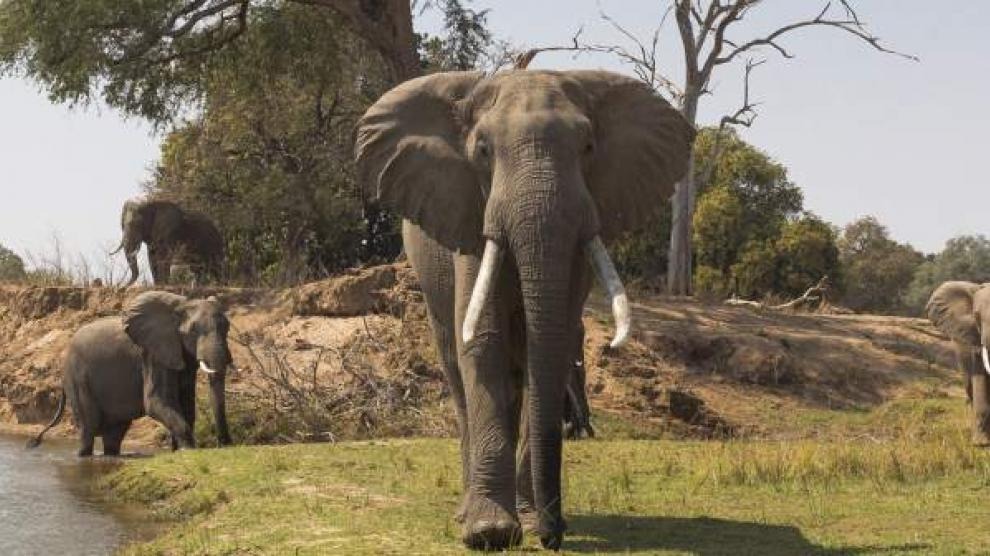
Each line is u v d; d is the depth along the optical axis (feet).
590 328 79.77
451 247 30.48
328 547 32.09
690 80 108.99
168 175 129.49
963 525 34.71
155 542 36.68
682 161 31.76
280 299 83.10
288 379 71.51
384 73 124.67
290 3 114.42
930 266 259.80
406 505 38.09
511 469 30.32
